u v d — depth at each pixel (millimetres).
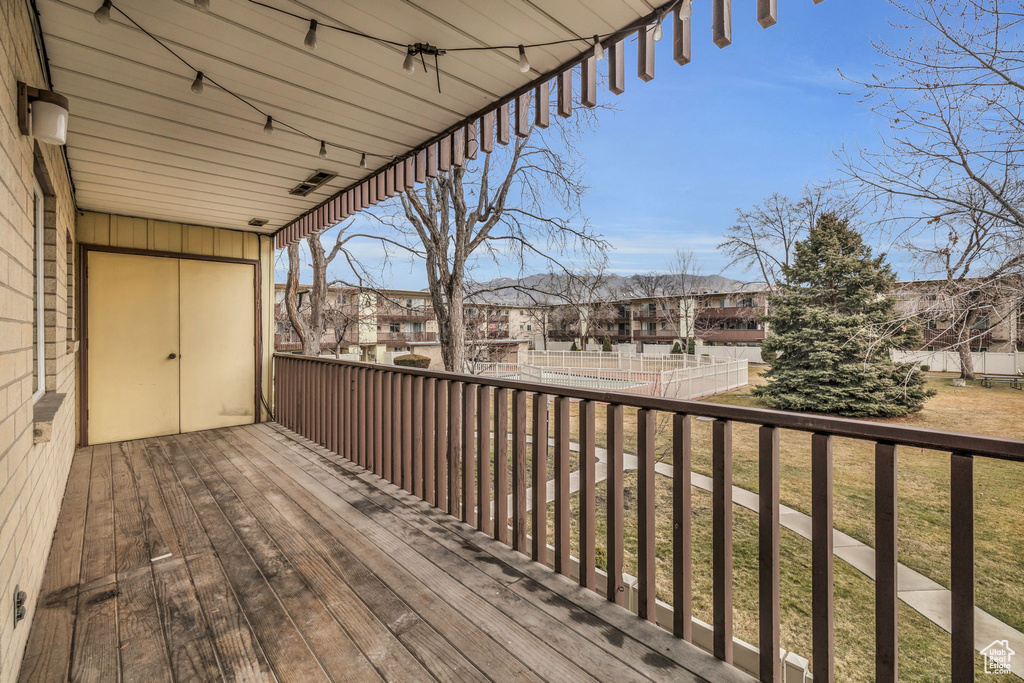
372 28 2135
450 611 1901
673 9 2002
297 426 5219
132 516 2889
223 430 5414
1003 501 5336
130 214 4961
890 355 10555
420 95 2744
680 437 1700
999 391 11406
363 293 13102
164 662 1622
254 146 3371
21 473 1740
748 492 5719
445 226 8938
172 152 3438
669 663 1588
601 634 1744
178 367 5281
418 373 3195
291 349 18906
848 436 1307
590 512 2049
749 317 24781
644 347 30656
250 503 3100
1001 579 3707
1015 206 6039
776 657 1457
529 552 3033
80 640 1739
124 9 1951
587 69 2367
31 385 1995
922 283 7312
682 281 28328
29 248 2014
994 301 6398
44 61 2301
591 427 2037
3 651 1398
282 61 2379
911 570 3842
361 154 3551
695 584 4055
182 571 2232
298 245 9609
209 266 5535
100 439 4781
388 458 3578
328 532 2650
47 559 2330
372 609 1921
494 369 13492
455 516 2859
